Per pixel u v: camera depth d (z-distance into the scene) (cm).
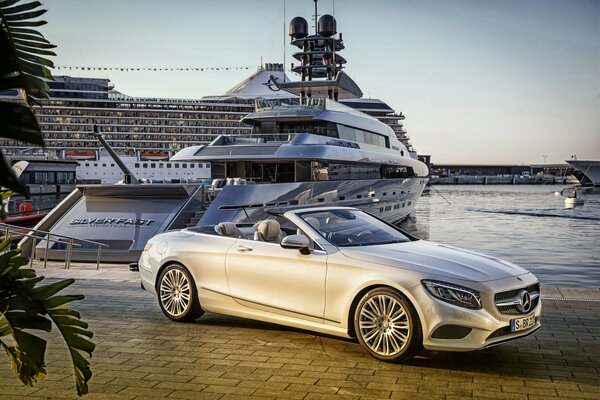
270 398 434
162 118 8025
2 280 192
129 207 1652
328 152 2092
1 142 6488
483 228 3438
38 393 450
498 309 493
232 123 8050
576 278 1766
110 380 477
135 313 715
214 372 495
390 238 611
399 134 7612
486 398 429
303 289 566
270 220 634
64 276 982
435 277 500
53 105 8012
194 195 1678
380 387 454
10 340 601
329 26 3906
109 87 8544
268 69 8294
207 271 643
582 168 10344
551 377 474
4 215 147
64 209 1661
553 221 3978
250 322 668
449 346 488
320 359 527
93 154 8012
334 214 632
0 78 144
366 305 525
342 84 2920
